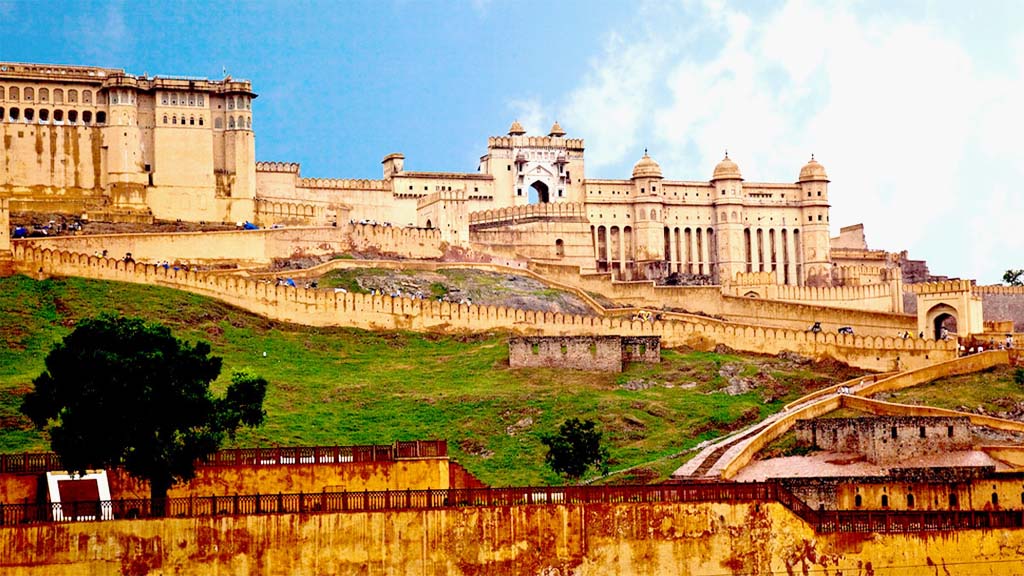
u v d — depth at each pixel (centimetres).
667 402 14838
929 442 12544
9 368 14250
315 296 17162
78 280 16800
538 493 9112
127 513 8550
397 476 9819
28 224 19475
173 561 8425
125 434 9275
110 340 9744
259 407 11556
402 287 18888
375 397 14575
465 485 10269
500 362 16062
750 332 17038
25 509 8450
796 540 9312
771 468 12425
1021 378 15638
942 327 18550
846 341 16812
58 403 9525
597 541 9056
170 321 16038
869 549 9381
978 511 9656
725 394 15300
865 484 11031
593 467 12800
